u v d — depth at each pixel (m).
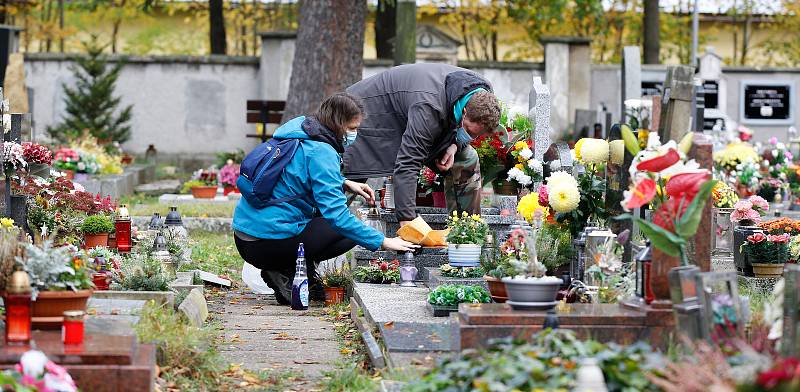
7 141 11.20
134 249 10.45
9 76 24.80
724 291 5.47
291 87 20.72
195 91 28.22
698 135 6.24
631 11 38.19
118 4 38.31
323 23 20.44
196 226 15.70
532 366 4.59
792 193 16.91
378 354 6.72
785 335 5.10
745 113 30.31
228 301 9.73
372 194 9.34
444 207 10.32
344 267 9.91
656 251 5.93
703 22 39.88
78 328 5.32
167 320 6.98
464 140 9.36
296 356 7.25
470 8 36.94
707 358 4.66
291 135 9.09
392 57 30.59
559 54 28.64
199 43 39.91
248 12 37.31
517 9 35.62
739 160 16.28
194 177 20.12
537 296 5.97
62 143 23.41
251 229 9.17
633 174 6.20
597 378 4.46
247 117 24.42
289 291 9.46
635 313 5.94
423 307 7.98
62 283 5.80
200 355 6.60
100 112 25.86
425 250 9.62
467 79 8.84
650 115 16.70
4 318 5.79
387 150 9.23
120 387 5.11
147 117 28.22
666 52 41.22
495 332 5.83
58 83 27.73
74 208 11.24
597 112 28.98
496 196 11.93
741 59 39.84
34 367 4.79
